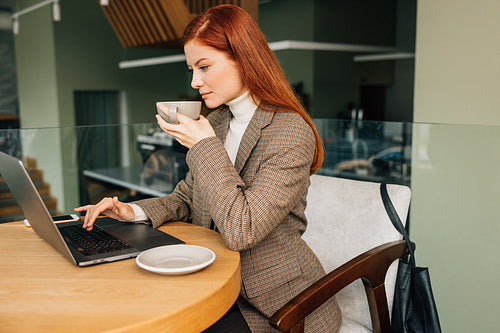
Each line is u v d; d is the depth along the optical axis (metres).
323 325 1.11
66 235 1.11
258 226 0.97
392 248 1.19
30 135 2.34
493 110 2.28
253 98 1.11
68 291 0.79
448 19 2.44
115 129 2.71
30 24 6.22
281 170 1.02
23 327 0.66
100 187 2.76
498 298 1.60
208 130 1.04
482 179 1.61
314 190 1.43
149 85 7.28
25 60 6.27
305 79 6.41
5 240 1.10
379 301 1.17
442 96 2.51
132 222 1.22
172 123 1.03
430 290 1.16
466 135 1.65
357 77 6.79
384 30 6.98
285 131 1.07
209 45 1.04
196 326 0.75
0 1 6.03
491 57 2.27
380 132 2.01
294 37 6.48
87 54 6.69
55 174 2.51
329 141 2.29
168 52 7.38
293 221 1.14
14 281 0.83
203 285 0.81
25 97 6.36
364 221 1.30
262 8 6.98
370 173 2.08
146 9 3.91
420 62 2.62
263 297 1.09
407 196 1.27
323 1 6.21
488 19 2.26
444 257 1.74
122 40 4.73
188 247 0.94
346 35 6.55
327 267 1.35
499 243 1.58
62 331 0.65
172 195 1.34
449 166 1.71
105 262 0.93
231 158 1.18
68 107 6.66
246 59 1.05
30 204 0.96
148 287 0.80
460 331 1.71
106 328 0.65
